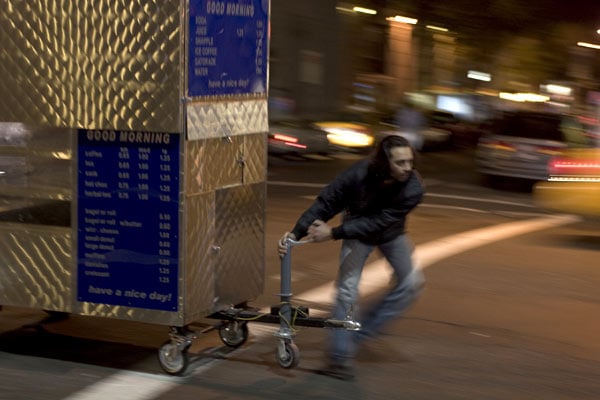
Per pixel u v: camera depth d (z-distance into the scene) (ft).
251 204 26.66
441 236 48.32
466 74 129.59
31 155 24.90
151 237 23.94
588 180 51.16
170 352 24.86
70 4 23.86
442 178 79.20
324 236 24.34
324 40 122.21
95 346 27.71
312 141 87.61
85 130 24.26
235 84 25.14
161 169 23.62
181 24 22.89
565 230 51.01
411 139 99.81
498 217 55.98
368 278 36.91
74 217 24.67
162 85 23.15
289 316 25.12
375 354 27.53
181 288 23.85
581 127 68.59
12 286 25.66
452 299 34.68
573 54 127.85
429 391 24.36
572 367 26.78
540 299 35.04
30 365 25.90
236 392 23.93
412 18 120.57
